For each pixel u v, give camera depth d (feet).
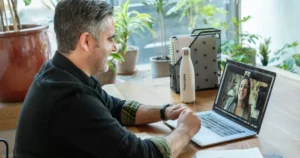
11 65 7.73
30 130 4.10
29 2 9.12
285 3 10.60
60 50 4.33
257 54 11.12
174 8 11.69
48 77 4.21
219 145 4.73
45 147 4.03
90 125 3.92
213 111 5.74
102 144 3.94
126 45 11.06
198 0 11.91
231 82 5.48
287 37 10.75
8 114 7.91
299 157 4.30
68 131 3.93
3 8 7.98
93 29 4.19
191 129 4.77
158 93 6.82
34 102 4.11
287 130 5.00
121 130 4.09
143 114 5.53
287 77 7.14
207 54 6.73
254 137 4.86
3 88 7.91
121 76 11.66
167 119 5.44
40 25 8.54
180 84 6.26
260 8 11.73
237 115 5.25
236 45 10.84
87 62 4.34
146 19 11.04
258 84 4.99
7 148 5.58
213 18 12.48
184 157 4.51
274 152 4.44
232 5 12.60
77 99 3.96
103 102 4.40
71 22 4.15
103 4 4.29
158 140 4.36
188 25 12.16
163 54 11.98
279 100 6.05
